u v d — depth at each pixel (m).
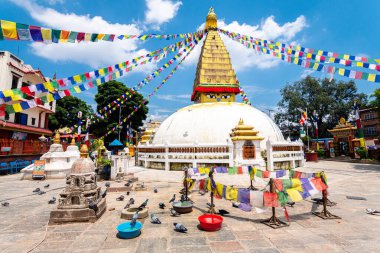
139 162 27.97
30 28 6.58
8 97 7.23
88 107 53.44
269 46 14.56
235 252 5.52
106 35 8.38
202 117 25.55
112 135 48.88
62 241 6.21
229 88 32.69
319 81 57.88
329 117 57.12
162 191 12.73
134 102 49.78
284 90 60.09
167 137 25.86
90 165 8.62
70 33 7.37
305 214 8.51
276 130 27.09
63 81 8.58
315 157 34.97
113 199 10.91
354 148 37.31
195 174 10.64
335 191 12.55
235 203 9.53
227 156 21.00
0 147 22.38
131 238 6.35
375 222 7.61
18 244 6.02
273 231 6.85
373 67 10.59
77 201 7.97
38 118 35.31
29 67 31.89
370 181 15.97
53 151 19.31
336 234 6.59
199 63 35.12
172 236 6.47
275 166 22.09
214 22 35.72
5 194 12.43
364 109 45.91
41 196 11.91
